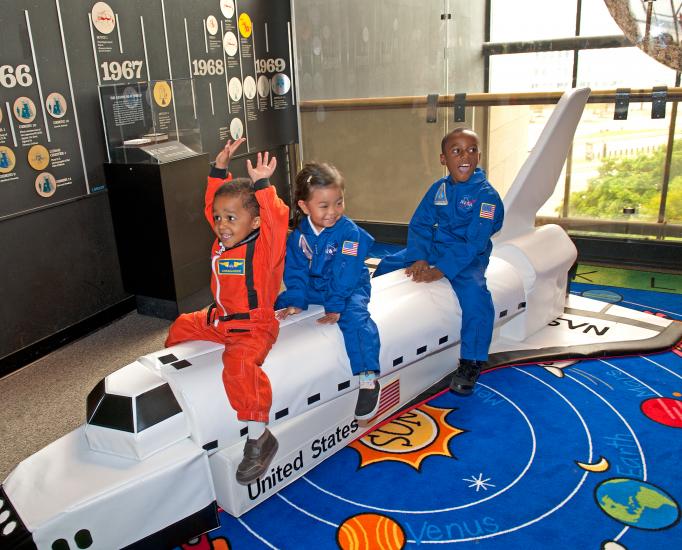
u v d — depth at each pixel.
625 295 2.96
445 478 1.74
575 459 1.79
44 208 2.58
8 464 1.93
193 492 1.49
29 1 2.40
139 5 2.89
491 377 2.26
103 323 2.93
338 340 1.78
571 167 3.39
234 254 1.62
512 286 2.28
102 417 1.49
